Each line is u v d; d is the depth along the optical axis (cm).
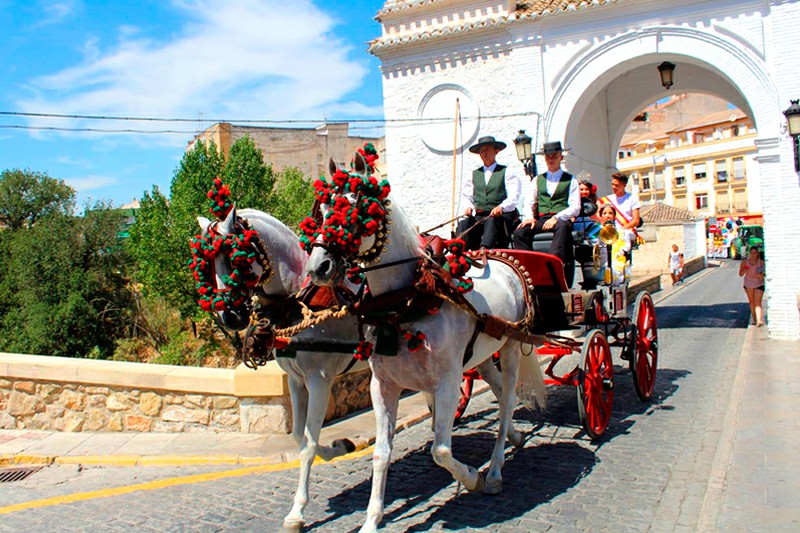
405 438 706
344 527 485
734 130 5628
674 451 622
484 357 530
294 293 529
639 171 6316
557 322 638
